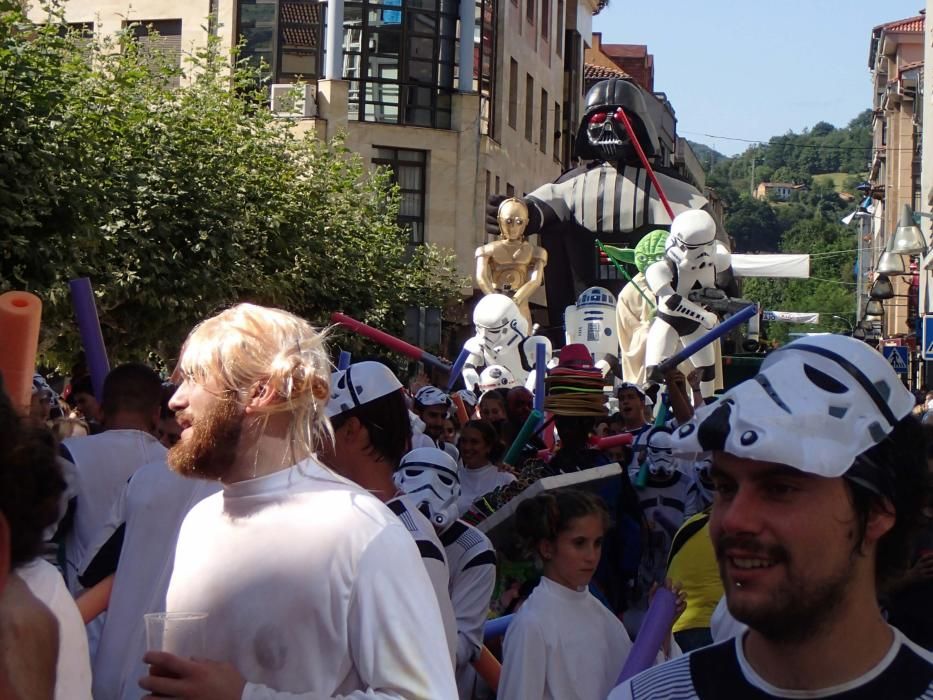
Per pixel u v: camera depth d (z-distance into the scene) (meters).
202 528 3.26
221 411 3.21
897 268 32.94
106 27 39.66
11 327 4.47
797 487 2.45
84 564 4.82
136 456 5.73
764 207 138.75
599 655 4.91
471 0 40.59
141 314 20.81
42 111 16.73
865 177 146.38
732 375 21.44
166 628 3.04
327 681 3.07
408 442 4.53
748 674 2.51
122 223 19.22
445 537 5.52
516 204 23.41
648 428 9.95
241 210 22.58
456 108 40.59
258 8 39.44
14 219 15.73
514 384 17.66
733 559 2.48
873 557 2.52
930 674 2.44
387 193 30.89
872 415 2.45
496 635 5.80
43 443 2.72
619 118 21.92
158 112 22.39
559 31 51.41
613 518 6.96
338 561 3.09
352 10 39.59
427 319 18.41
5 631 2.64
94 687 4.09
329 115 38.81
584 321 22.30
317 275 26.22
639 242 21.80
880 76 71.88
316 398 3.29
